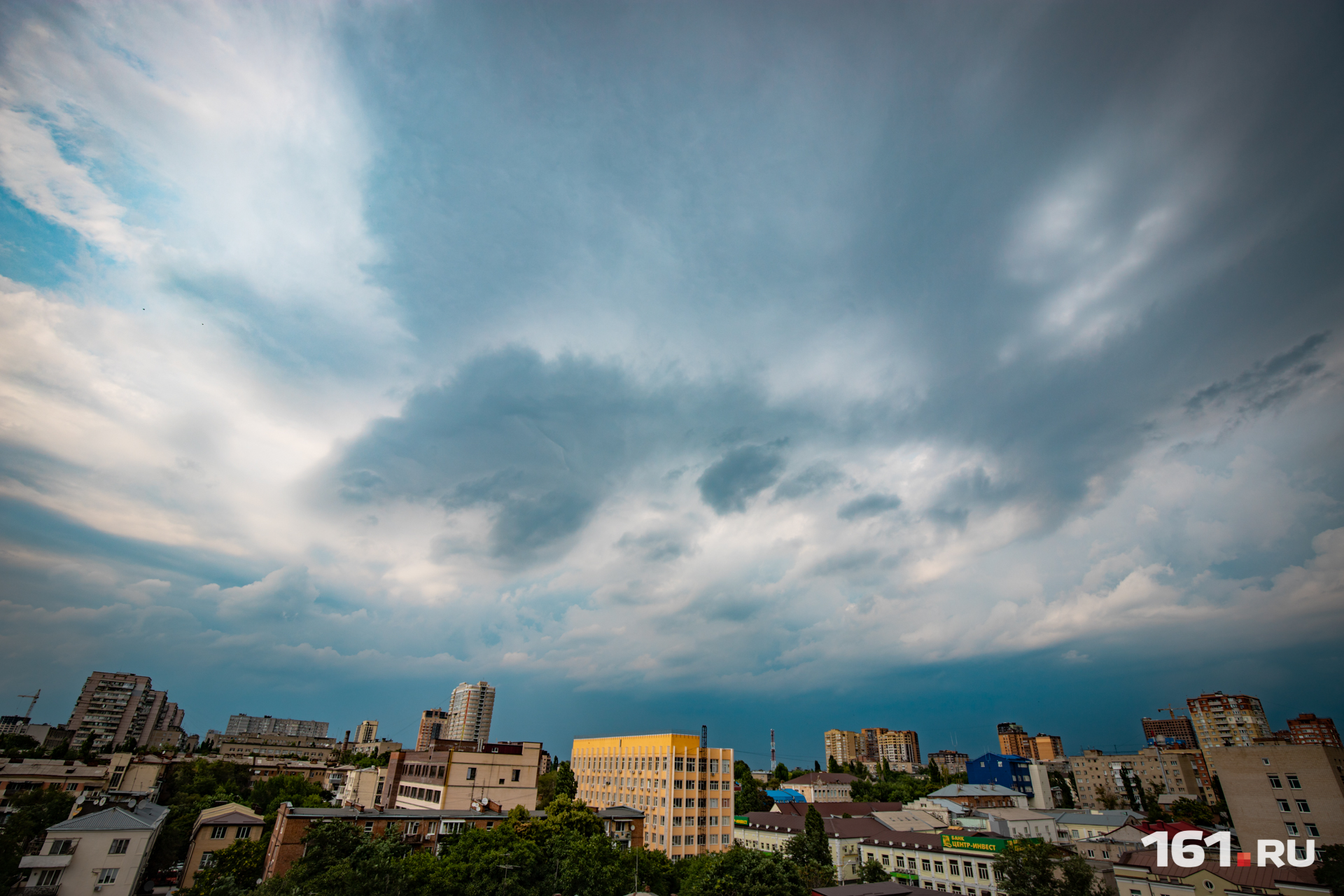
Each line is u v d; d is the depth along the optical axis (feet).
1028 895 253.24
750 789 573.33
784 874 229.66
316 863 210.79
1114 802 648.38
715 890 234.38
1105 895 256.93
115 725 655.76
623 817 332.19
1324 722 625.00
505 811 342.64
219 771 488.85
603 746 466.70
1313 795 268.21
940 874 345.51
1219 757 298.76
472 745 369.09
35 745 511.40
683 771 394.32
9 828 262.67
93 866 230.89
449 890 211.41
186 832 327.47
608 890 233.96
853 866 388.37
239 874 257.34
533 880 225.76
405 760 411.13
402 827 265.13
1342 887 207.41
